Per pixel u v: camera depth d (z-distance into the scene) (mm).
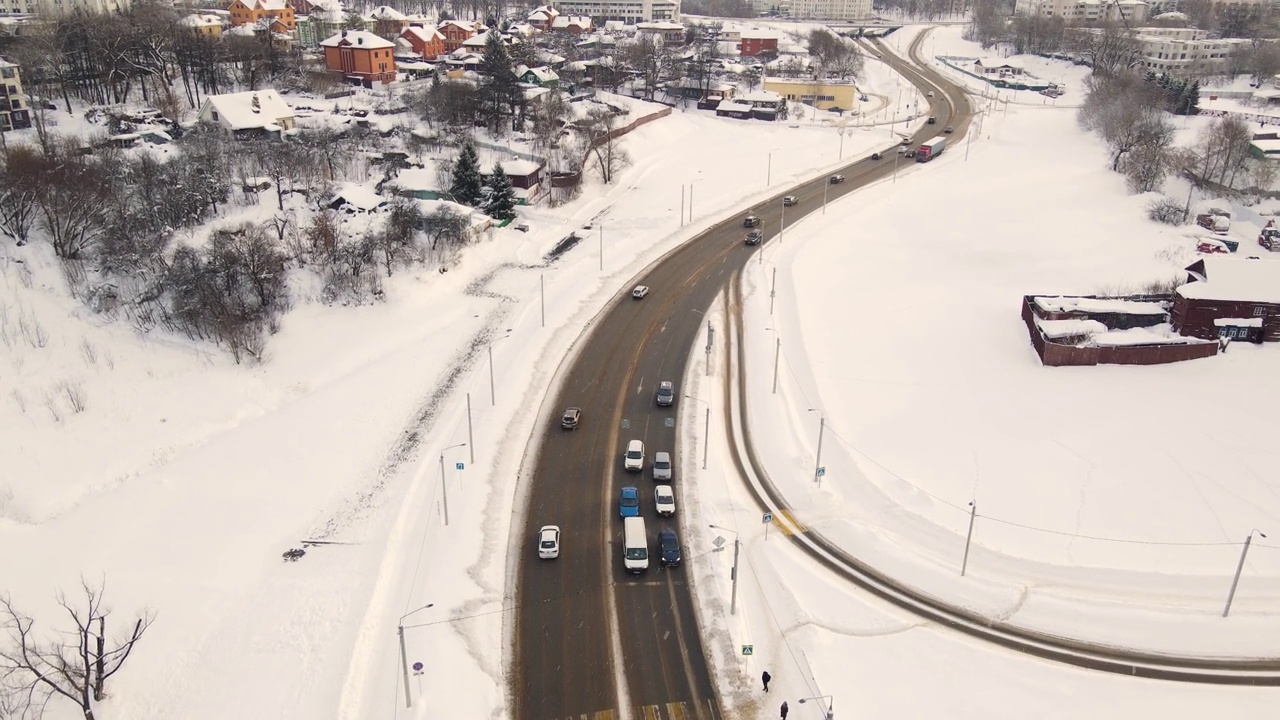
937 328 92375
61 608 53781
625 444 72375
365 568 57156
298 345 86438
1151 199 129500
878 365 85188
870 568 58906
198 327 85375
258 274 90062
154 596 54844
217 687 48219
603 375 83625
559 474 68188
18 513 62625
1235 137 133750
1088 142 170750
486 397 77750
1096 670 50375
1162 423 72438
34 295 86875
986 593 55938
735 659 50750
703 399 80000
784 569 58531
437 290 98938
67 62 149000
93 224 97062
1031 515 62188
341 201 111688
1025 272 106375
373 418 74938
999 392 78875
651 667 50312
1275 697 48438
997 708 47906
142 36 157125
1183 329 85625
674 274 108625
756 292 103062
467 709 46719
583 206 134500
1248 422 72062
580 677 49531
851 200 140000
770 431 74938
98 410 74250
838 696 48344
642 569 57250
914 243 119188
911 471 67938
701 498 65562
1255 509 62031
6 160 103438
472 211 115062
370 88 185125
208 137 130375
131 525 61656
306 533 60812
